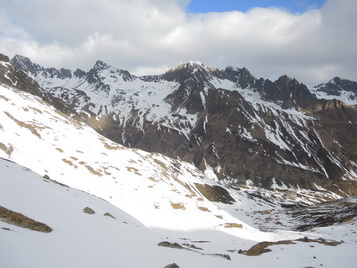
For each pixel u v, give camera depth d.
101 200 38.62
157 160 175.50
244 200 187.00
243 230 54.81
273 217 133.88
